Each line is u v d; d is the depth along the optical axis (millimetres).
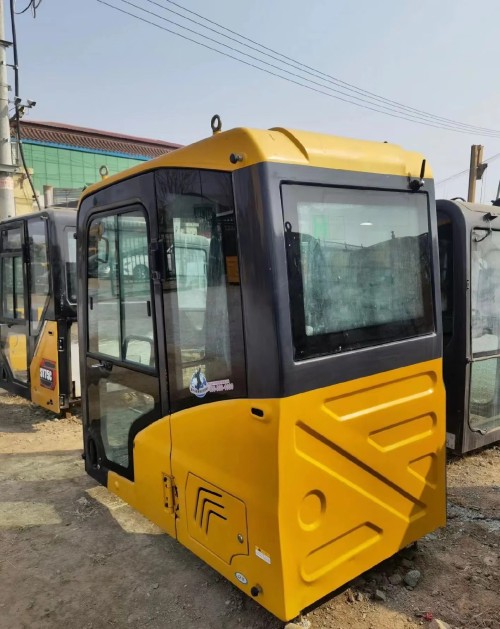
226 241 2086
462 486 3758
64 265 5285
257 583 2107
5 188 7828
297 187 2043
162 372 2531
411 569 2756
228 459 2168
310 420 2047
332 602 2496
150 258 2510
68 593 2717
